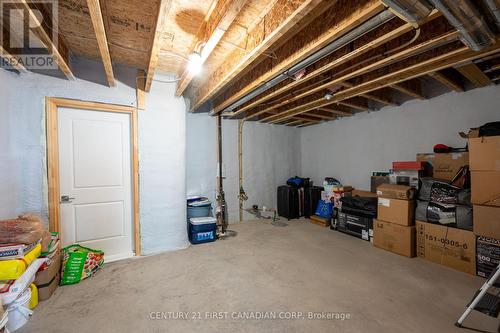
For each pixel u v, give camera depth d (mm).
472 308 1599
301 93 3014
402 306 1896
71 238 2652
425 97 3350
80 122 2686
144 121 2947
